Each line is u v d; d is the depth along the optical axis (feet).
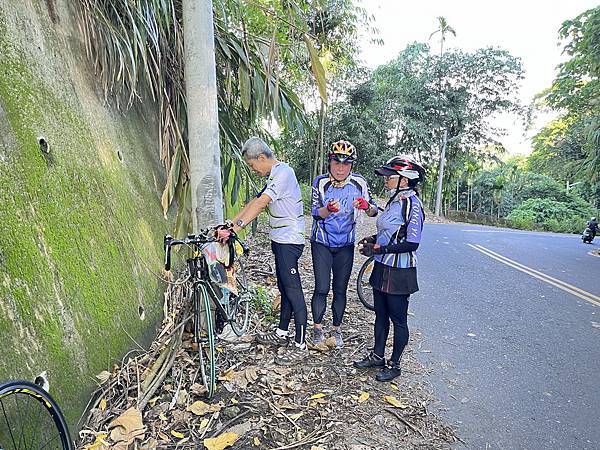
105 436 8.26
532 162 115.34
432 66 81.10
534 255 33.09
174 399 9.75
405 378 11.73
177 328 11.64
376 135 74.43
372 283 11.47
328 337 13.78
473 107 82.94
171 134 14.83
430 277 23.58
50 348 7.79
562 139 89.45
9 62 9.09
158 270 13.58
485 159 89.15
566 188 104.32
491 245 38.40
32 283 7.84
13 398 6.73
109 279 10.54
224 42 15.67
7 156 8.21
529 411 10.40
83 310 9.12
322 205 12.37
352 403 10.31
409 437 9.21
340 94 68.90
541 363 12.96
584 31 40.70
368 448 8.73
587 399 11.01
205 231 11.08
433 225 61.26
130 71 13.16
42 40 10.51
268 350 12.75
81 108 11.55
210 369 10.10
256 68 16.93
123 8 13.08
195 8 11.87
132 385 9.75
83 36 12.39
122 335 10.32
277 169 11.98
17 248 7.72
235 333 12.57
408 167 10.80
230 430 9.00
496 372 12.31
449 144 84.07
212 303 11.76
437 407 10.42
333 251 12.86
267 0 19.03
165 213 14.23
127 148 14.02
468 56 80.59
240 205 28.17
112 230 11.39
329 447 8.70
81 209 10.19
